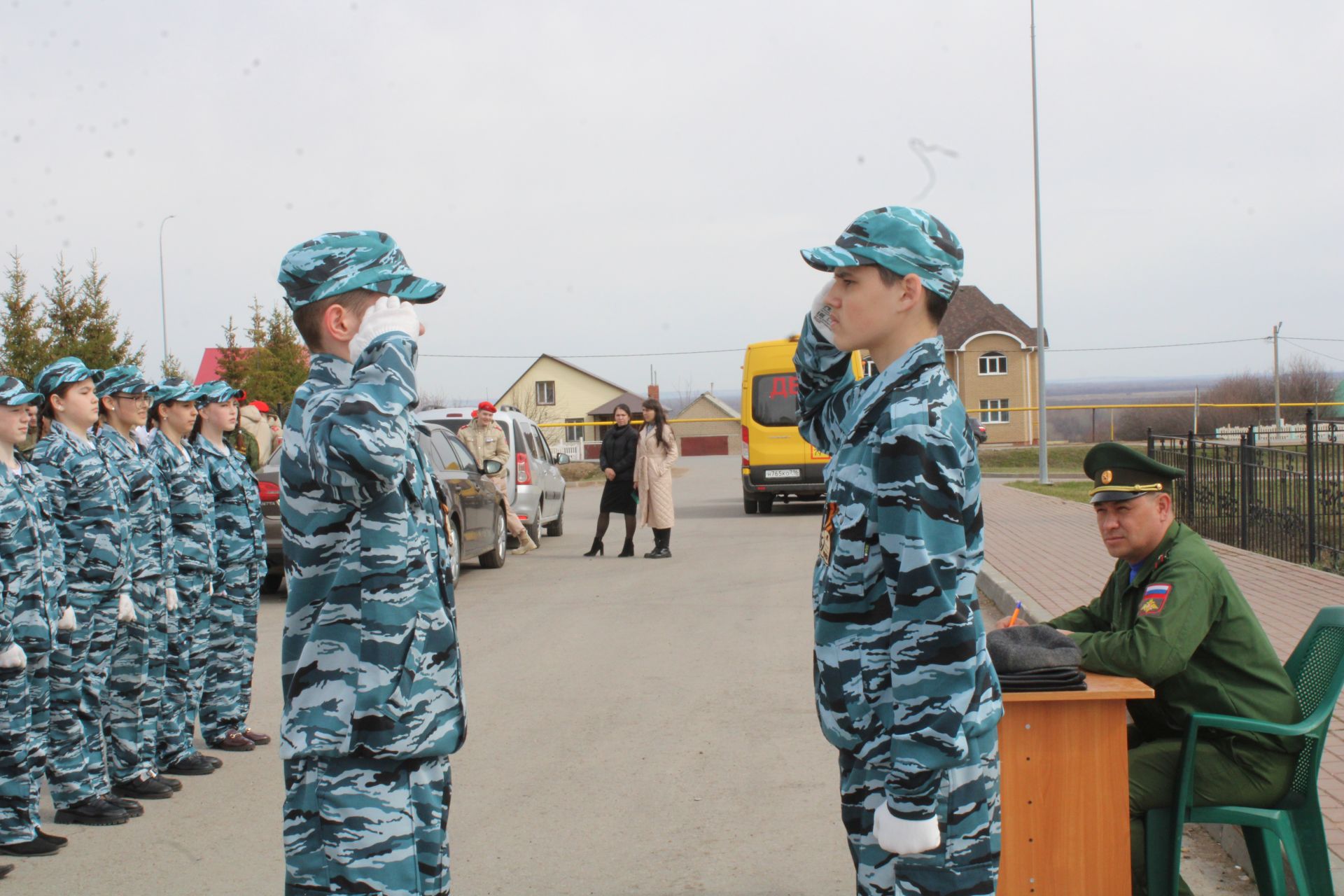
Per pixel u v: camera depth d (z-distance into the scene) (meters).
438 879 2.62
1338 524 10.72
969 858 2.31
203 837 4.70
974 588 2.28
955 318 55.03
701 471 41.31
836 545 2.34
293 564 2.57
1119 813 3.12
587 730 6.15
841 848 4.38
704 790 5.10
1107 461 3.62
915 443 2.21
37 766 4.60
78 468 4.97
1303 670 3.60
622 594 10.99
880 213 2.37
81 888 4.14
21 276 24.23
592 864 4.27
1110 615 3.80
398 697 2.51
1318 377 49.47
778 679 7.24
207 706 6.05
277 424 16.03
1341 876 3.63
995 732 2.36
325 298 2.63
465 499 11.87
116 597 5.05
